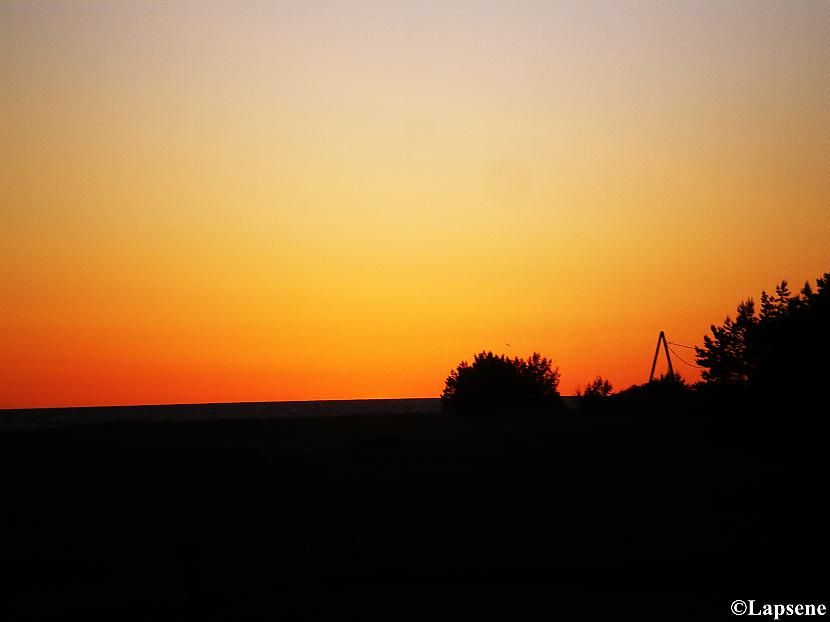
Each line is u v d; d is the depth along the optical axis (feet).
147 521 78.23
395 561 64.39
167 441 132.16
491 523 77.66
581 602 54.24
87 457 108.78
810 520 77.77
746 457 121.49
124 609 53.11
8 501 85.35
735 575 59.93
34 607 53.42
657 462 116.26
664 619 50.96
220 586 58.08
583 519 79.36
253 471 102.99
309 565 63.36
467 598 55.16
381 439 136.77
